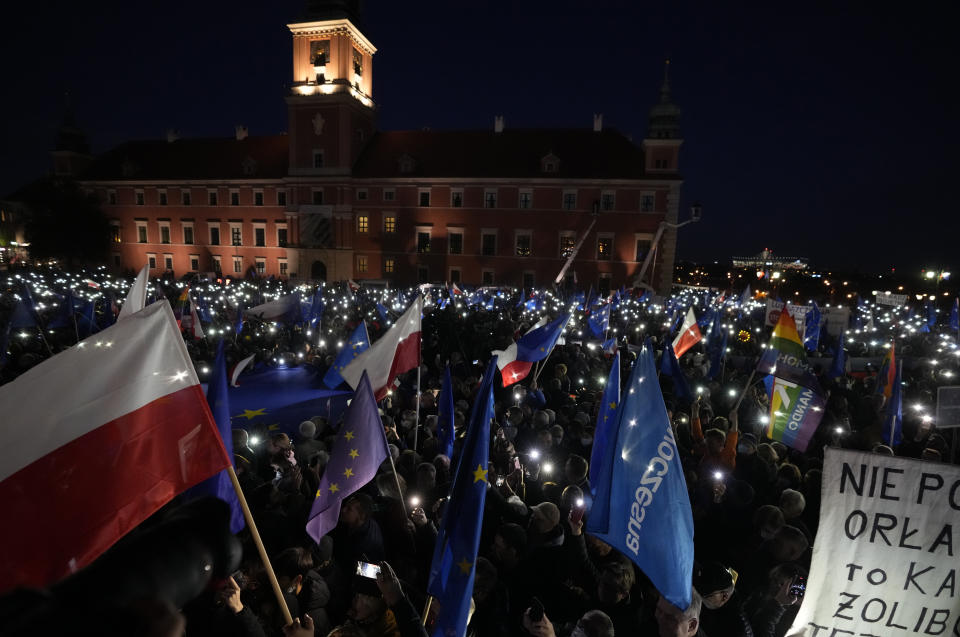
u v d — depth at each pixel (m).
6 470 2.23
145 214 56.56
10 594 1.10
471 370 12.58
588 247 46.34
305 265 51.00
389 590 2.80
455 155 50.53
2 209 61.53
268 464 6.50
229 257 54.62
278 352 15.45
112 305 16.14
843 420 8.90
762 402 9.73
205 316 17.19
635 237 45.16
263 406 12.71
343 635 2.85
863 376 13.47
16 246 59.06
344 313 21.59
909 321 24.28
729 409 10.03
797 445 7.27
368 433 4.55
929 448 7.00
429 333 16.12
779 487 6.00
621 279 45.78
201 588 1.43
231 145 57.28
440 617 3.12
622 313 23.23
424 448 6.90
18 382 2.34
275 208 52.84
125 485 2.47
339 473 4.41
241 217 53.88
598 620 2.85
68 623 1.07
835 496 2.84
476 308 22.67
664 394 9.32
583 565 3.93
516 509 5.02
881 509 2.80
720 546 5.01
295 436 10.98
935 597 2.76
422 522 4.78
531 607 2.71
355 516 4.41
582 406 8.92
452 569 3.19
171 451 2.62
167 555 1.33
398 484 4.73
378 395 6.57
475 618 3.73
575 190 46.06
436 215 49.12
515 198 47.47
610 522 3.54
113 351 2.55
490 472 5.96
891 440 7.81
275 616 3.52
